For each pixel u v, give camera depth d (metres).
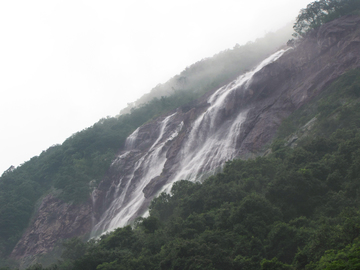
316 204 31.17
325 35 62.09
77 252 38.28
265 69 65.69
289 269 23.05
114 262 31.42
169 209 42.81
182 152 66.31
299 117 53.22
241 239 28.28
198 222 32.75
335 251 22.27
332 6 67.00
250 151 54.03
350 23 60.28
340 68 54.59
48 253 64.31
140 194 65.75
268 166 40.00
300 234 26.53
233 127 61.78
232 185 38.88
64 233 67.62
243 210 30.83
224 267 26.19
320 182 32.66
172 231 33.75
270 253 26.75
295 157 38.28
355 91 47.44
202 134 67.00
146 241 34.25
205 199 37.91
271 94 63.50
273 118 56.56
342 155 35.16
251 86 65.38
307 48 65.25
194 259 26.64
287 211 31.28
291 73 64.12
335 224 26.50
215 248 27.42
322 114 47.50
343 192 30.58
